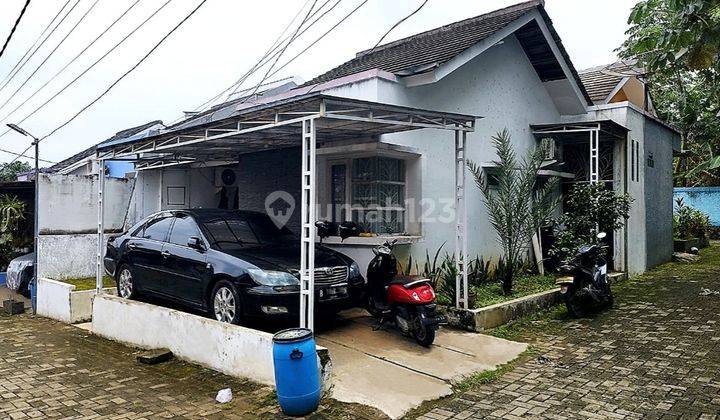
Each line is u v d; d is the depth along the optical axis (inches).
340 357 236.2
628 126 464.1
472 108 378.3
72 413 192.9
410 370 224.7
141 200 450.0
